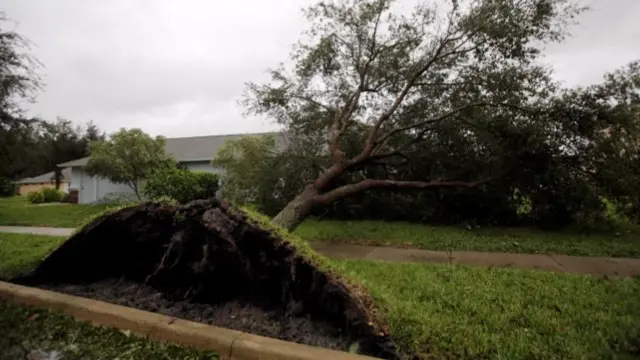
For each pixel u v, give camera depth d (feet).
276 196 34.17
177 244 10.75
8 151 43.52
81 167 70.08
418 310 10.64
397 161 30.19
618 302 11.76
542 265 18.22
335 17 27.61
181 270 10.92
